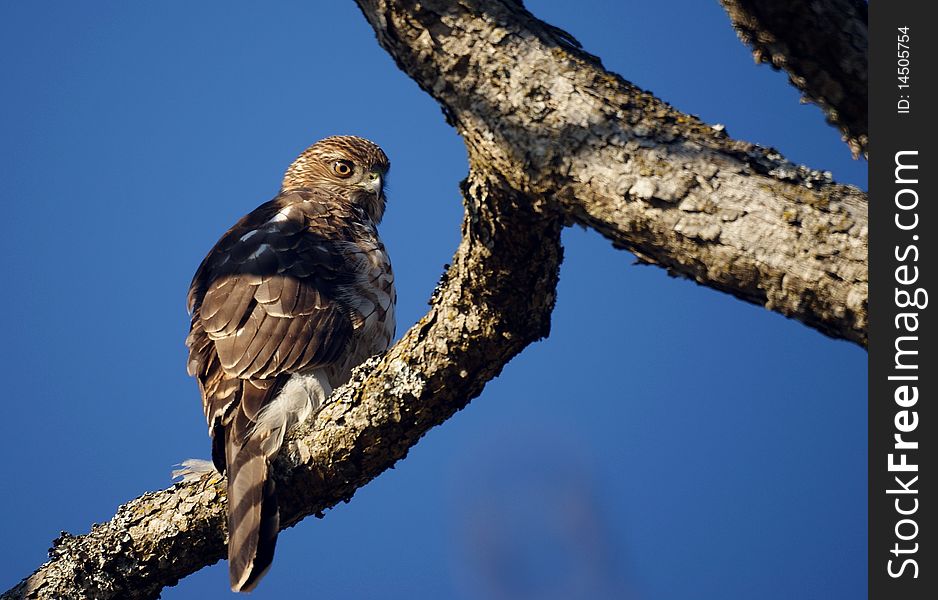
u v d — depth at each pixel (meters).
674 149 5.07
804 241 4.61
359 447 7.88
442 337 7.46
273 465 8.30
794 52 5.30
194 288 11.17
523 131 5.47
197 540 8.38
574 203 5.42
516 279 6.86
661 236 5.04
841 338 4.76
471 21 5.62
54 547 8.51
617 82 5.42
